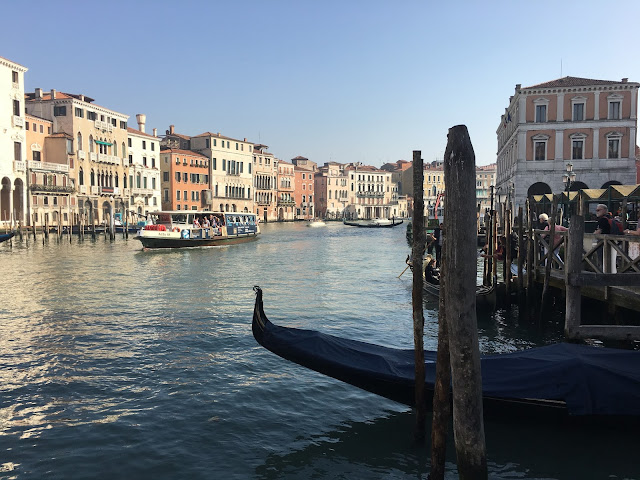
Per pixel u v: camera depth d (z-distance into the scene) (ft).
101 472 18.94
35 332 38.45
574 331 27.63
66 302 50.65
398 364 22.40
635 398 19.39
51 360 31.63
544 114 132.26
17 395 26.09
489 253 48.70
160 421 23.02
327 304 50.24
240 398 25.53
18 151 166.81
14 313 45.32
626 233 36.11
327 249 123.54
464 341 13.07
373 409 24.25
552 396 19.76
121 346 34.68
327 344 23.29
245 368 30.01
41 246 127.34
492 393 19.94
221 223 133.80
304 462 19.56
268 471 18.93
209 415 23.61
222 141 269.85
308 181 361.71
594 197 78.43
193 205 253.24
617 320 31.14
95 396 25.96
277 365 30.53
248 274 73.97
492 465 18.93
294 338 23.62
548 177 132.57
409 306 49.19
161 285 62.54
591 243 36.76
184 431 22.07
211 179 263.49
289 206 335.67
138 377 28.63
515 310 45.32
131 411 24.11
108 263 88.43
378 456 19.94
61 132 186.50
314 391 26.37
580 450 19.81
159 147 241.96
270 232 211.41
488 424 21.58
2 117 158.51
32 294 55.42
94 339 36.42
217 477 18.56
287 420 23.08
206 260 94.84
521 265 43.06
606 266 31.94
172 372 29.40
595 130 129.39
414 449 20.43
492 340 35.94
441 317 15.66
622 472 18.48
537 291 44.04
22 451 20.47
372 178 402.11
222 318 43.37
